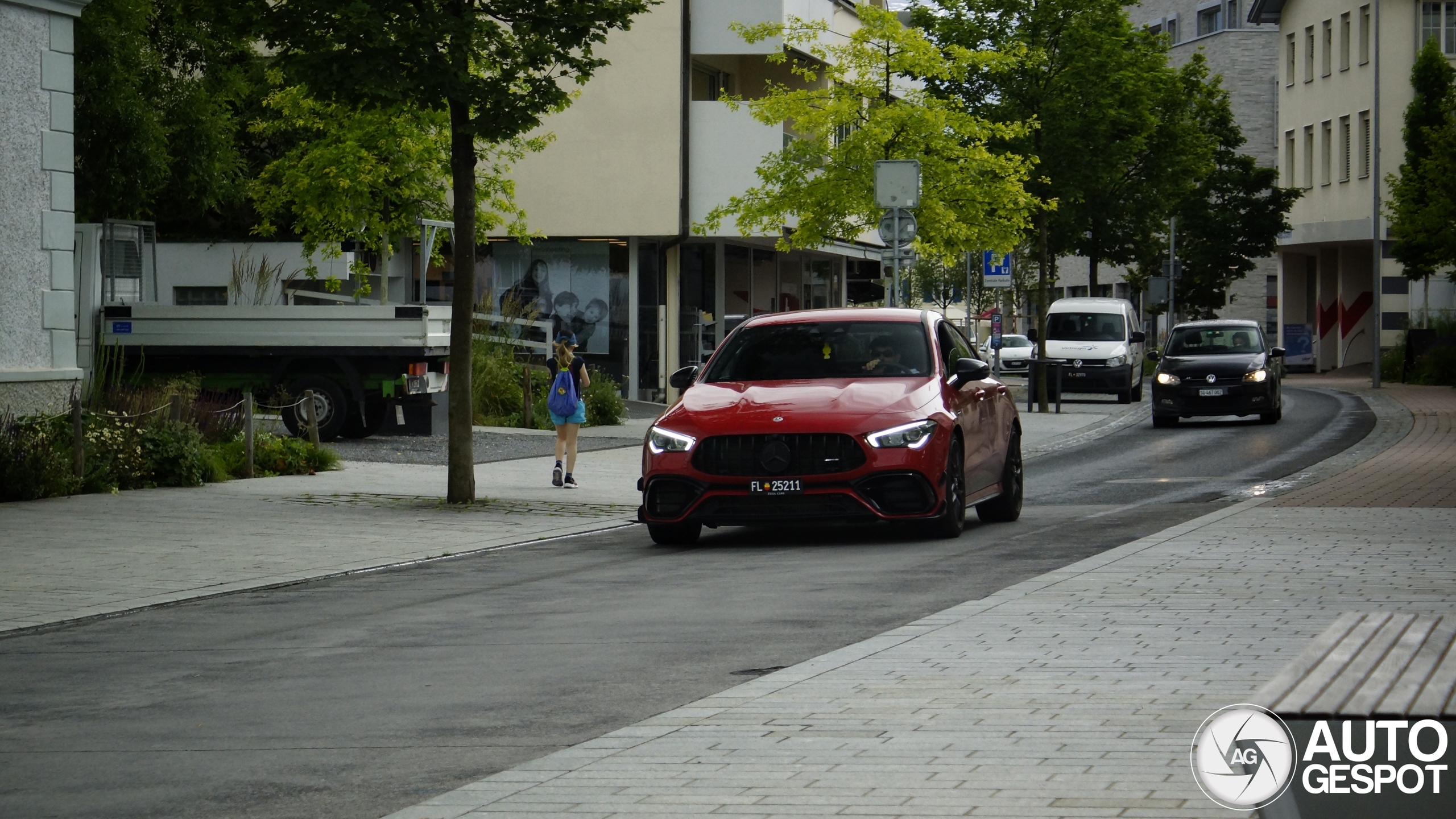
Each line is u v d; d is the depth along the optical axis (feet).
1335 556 37.42
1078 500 59.57
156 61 98.78
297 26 52.49
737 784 17.89
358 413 86.74
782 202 105.40
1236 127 214.48
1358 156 210.38
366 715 23.32
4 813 18.45
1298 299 235.20
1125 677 23.30
